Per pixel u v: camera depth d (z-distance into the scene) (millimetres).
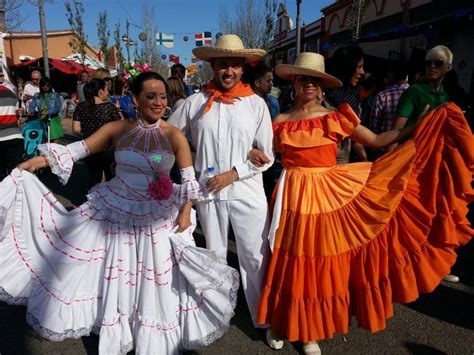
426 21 11742
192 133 2811
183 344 2605
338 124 2721
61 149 2568
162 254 2512
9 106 6340
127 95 7293
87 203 2631
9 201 2502
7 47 22312
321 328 2600
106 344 2502
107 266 2543
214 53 2611
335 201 2670
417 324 3057
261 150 2787
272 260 2707
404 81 4289
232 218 2779
